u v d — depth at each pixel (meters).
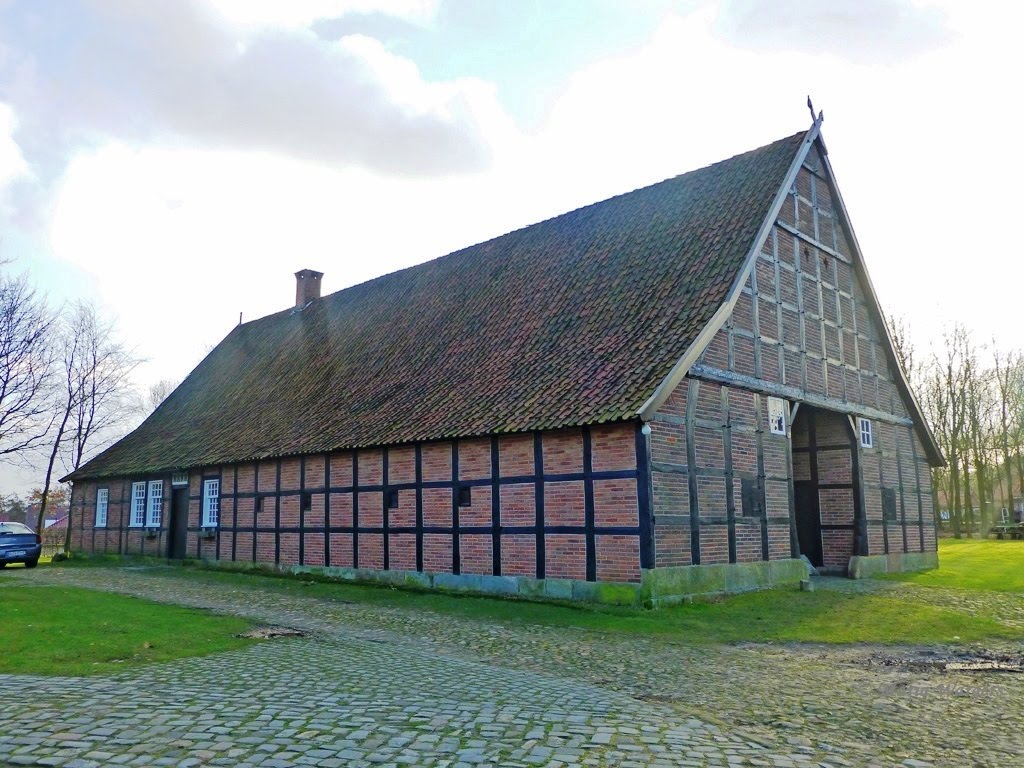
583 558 13.77
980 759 5.62
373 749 5.30
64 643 9.10
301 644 9.70
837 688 7.86
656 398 13.07
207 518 22.50
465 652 9.63
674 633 11.18
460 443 15.91
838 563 19.38
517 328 18.27
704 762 5.21
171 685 7.05
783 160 17.58
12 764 4.88
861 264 20.52
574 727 5.93
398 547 16.89
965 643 10.70
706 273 15.71
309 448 18.84
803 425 20.33
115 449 28.30
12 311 28.20
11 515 52.38
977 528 45.06
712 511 14.48
